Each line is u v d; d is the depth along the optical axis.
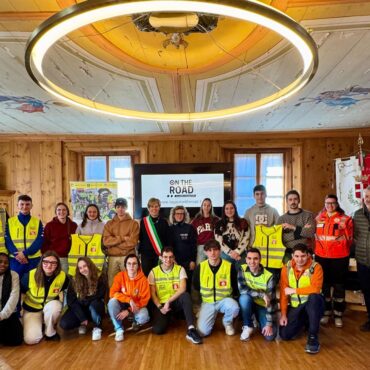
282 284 3.09
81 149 5.81
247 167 5.92
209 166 5.47
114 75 2.73
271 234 3.57
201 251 3.94
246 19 1.34
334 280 3.34
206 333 3.13
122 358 2.73
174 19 1.83
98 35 2.08
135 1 1.21
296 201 3.58
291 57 2.41
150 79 2.84
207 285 3.19
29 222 3.73
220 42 2.25
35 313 3.10
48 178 5.75
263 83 2.97
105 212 5.24
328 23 1.95
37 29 1.41
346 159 5.06
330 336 3.13
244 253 3.61
